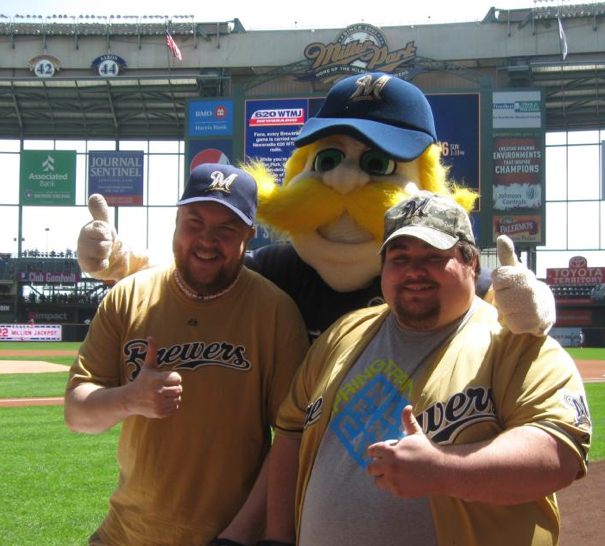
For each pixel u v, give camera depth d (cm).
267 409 261
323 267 290
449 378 199
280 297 264
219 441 250
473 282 215
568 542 436
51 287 3872
